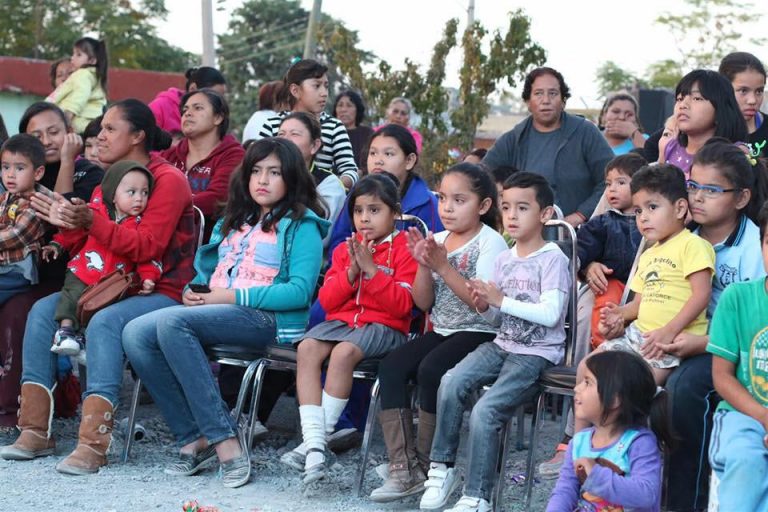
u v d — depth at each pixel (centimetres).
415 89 1504
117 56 3256
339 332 513
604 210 595
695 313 451
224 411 516
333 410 500
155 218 551
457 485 488
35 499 477
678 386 443
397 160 598
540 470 534
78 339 549
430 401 479
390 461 484
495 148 721
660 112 1209
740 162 470
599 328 477
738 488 386
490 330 498
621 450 391
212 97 674
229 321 521
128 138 574
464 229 509
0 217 579
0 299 574
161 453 572
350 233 605
